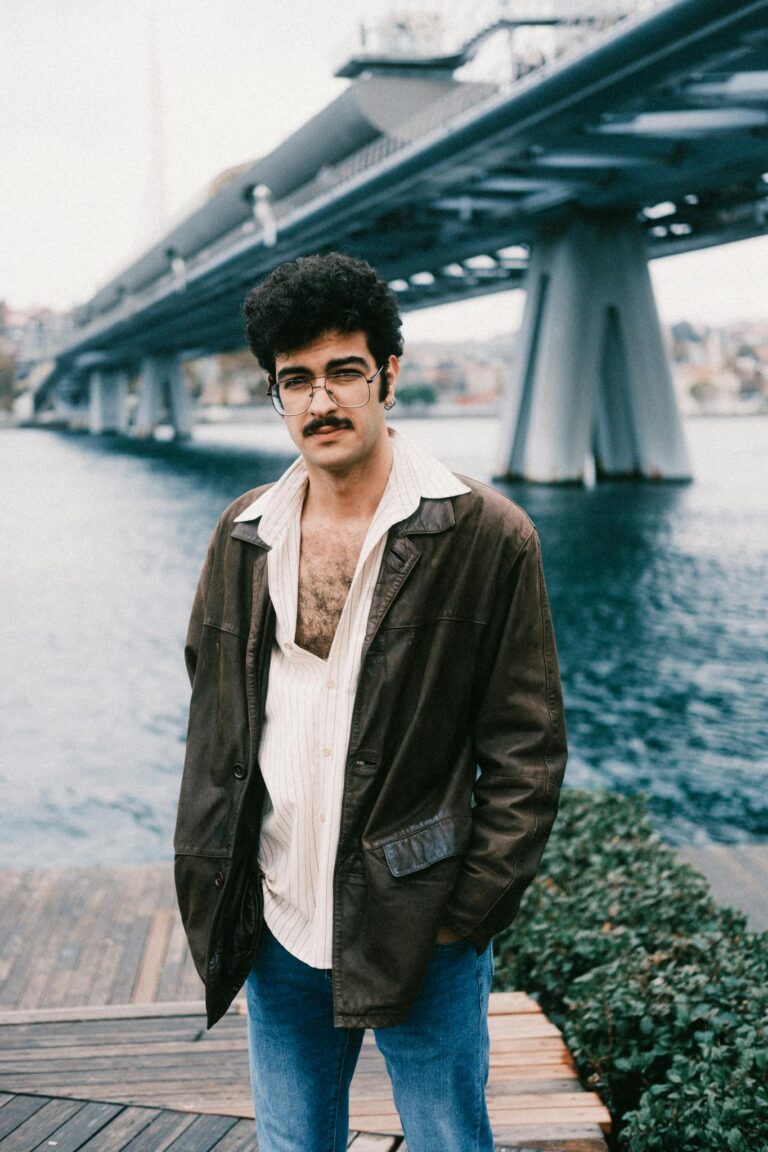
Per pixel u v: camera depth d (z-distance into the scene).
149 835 8.24
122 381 117.75
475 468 50.75
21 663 14.97
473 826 1.41
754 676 13.48
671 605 18.20
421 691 1.38
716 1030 2.35
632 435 39.44
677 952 2.83
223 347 89.38
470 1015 1.47
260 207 40.19
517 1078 2.37
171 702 12.77
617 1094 2.57
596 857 3.72
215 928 1.48
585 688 13.00
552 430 36.09
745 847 5.51
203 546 27.72
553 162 27.22
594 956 2.90
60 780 9.71
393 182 29.06
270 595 1.44
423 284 53.94
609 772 9.80
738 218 36.69
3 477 52.75
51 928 4.42
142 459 66.94
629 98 21.05
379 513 1.39
